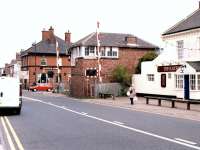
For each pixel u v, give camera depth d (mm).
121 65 47188
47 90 69688
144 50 52344
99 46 47594
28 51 79500
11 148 11477
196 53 35000
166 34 39094
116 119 20250
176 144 12000
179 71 35969
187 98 35125
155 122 18750
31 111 25766
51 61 79688
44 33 81750
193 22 37031
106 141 12680
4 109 23484
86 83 45281
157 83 40188
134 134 14398
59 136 14000
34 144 12227
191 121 19297
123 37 55031
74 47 55719
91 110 26562
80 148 11352
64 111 25688
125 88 45438
